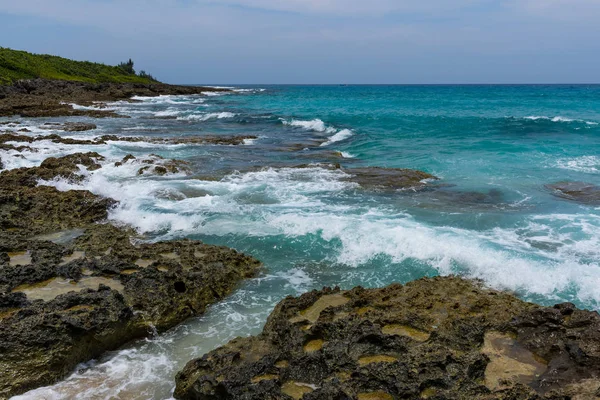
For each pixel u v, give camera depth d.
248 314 8.29
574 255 9.66
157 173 17.44
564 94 77.31
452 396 5.25
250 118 37.91
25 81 59.22
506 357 6.07
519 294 8.46
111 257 9.28
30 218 12.07
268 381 5.76
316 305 7.55
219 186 15.59
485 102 55.31
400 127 29.61
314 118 36.00
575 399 4.92
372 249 10.42
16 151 20.56
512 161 18.95
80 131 29.73
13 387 6.32
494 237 10.77
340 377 5.75
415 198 14.17
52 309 7.24
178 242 10.48
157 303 8.02
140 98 73.62
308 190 15.21
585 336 6.04
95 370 6.88
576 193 14.24
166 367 6.88
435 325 6.69
